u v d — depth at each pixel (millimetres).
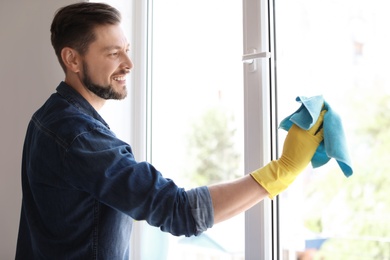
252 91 1318
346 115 1547
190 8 1792
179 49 1798
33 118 1163
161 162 1795
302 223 1506
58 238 1065
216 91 1744
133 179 949
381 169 1703
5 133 1727
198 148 1991
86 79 1118
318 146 1018
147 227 1634
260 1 1317
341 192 1669
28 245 1177
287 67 1375
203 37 1763
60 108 1083
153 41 1744
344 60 1492
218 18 1673
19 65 1705
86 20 1088
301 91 1397
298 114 1002
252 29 1332
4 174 1719
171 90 1802
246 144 1325
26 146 1166
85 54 1104
